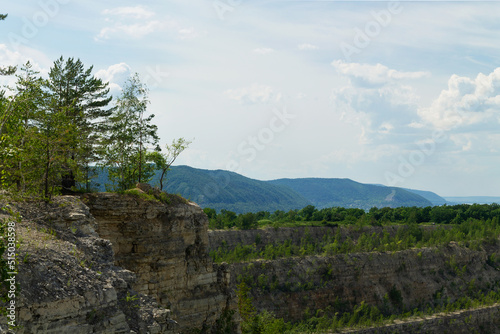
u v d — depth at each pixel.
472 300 153.88
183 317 51.84
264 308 124.62
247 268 131.38
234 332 55.78
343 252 151.75
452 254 166.75
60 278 28.02
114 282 31.48
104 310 28.75
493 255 172.38
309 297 133.25
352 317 127.81
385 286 148.88
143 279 49.53
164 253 51.41
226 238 151.12
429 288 154.38
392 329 125.50
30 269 27.25
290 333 108.50
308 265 141.50
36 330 25.41
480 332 139.88
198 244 55.88
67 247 31.81
